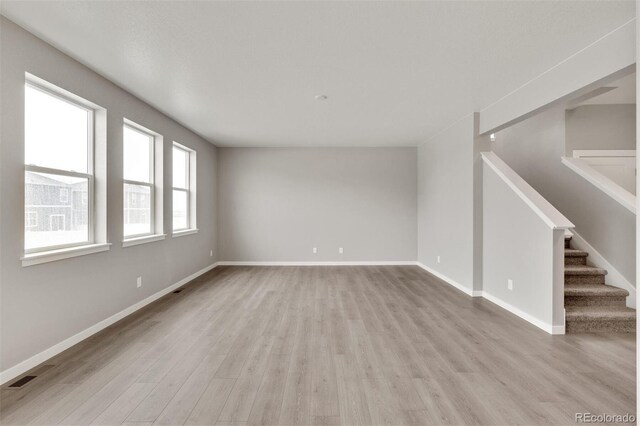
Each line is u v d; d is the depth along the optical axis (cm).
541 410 204
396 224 728
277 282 561
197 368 257
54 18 236
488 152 464
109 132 351
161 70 326
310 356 278
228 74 336
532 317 359
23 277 250
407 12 229
